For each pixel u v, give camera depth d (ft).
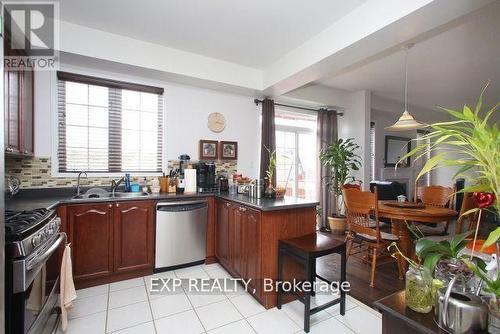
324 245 6.42
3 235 3.16
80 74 9.16
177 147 10.99
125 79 9.96
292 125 15.28
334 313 6.68
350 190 9.19
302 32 8.41
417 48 9.87
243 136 12.59
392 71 12.29
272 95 12.56
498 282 2.25
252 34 8.57
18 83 6.88
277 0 6.83
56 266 6.24
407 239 9.06
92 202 7.81
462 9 5.65
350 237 9.48
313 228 7.80
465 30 8.50
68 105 9.18
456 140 2.28
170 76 9.99
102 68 9.27
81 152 9.41
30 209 5.83
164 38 8.88
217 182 10.89
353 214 9.20
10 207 6.16
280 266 6.90
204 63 10.25
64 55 8.16
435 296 2.67
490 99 16.67
